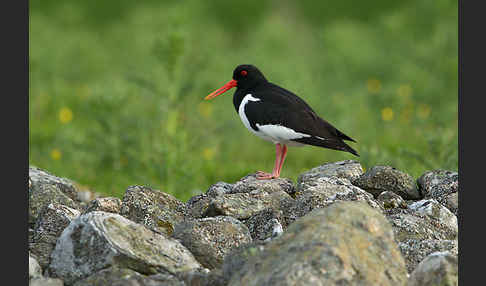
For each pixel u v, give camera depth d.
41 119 20.08
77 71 26.44
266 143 17.30
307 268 6.34
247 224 8.93
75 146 15.73
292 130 11.46
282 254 6.64
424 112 19.42
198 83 15.52
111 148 15.16
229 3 39.03
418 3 27.23
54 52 26.75
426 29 25.75
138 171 14.28
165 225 9.17
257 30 30.64
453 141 13.40
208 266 8.09
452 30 22.86
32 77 25.00
